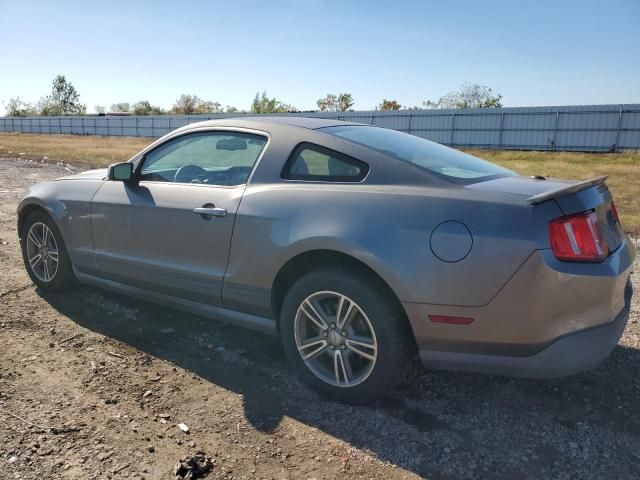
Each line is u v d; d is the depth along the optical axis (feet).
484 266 8.05
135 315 13.38
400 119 128.47
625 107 103.04
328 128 10.82
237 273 10.36
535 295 7.90
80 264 13.65
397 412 9.29
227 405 9.42
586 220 8.18
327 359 9.84
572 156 94.58
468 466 7.90
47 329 12.37
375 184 9.29
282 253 9.59
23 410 8.98
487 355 8.46
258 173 10.58
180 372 10.57
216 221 10.55
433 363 8.82
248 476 7.60
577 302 7.98
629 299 9.56
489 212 8.21
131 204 12.08
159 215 11.53
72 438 8.28
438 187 8.86
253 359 11.21
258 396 9.75
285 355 11.44
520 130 114.93
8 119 213.25
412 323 8.63
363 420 9.03
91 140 138.10
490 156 96.48
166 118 163.02
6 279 15.90
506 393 9.95
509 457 8.11
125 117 172.76
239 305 10.65
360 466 7.87
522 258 7.88
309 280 9.47
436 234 8.34
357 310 9.14
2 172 46.14
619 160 84.84
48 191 14.17
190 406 9.34
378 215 8.80
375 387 9.12
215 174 11.35
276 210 9.79
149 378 10.29
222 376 10.46
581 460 8.07
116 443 8.20
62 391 9.66
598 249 8.16
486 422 9.02
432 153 10.89
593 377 10.57
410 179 9.13
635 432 8.80
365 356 9.16
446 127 123.24
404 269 8.41
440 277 8.27
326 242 9.02
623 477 7.71
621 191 40.22
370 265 8.64
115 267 12.73
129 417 8.92
